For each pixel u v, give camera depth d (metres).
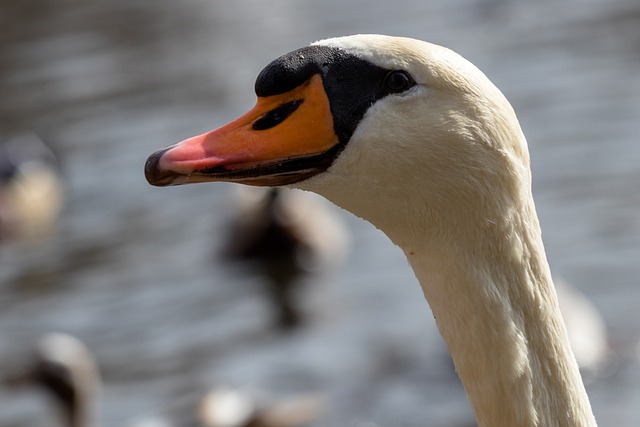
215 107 22.11
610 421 12.19
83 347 14.87
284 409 13.09
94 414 13.88
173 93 23.11
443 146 4.16
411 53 4.22
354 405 13.22
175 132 21.03
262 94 4.37
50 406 14.18
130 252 17.72
